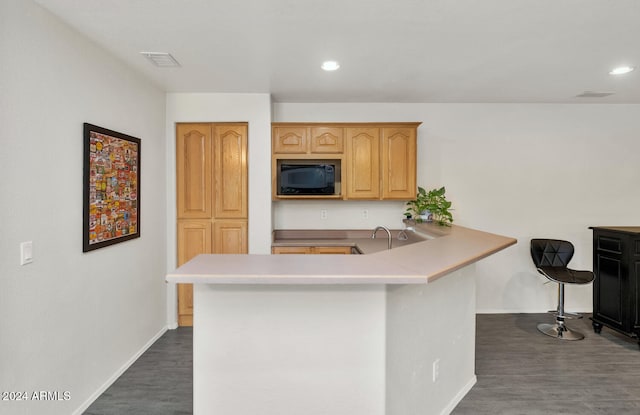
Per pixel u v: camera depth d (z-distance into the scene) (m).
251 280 1.39
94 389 2.29
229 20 2.03
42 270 1.84
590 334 3.38
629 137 4.00
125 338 2.69
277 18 2.01
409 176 3.68
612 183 4.02
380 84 3.25
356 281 1.39
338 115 3.94
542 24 2.08
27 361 1.74
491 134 3.99
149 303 3.10
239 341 1.58
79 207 2.14
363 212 4.03
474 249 2.02
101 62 2.37
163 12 1.92
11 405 1.65
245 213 3.53
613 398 2.29
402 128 3.67
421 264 1.62
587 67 2.81
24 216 1.72
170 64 2.70
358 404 1.60
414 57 2.59
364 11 1.94
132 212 2.77
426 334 1.92
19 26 1.68
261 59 2.62
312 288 1.58
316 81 3.14
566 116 3.99
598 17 2.00
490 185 4.02
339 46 2.40
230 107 3.47
